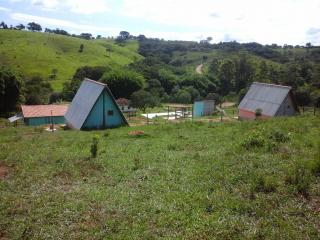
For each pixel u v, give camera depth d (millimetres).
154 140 22031
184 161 16031
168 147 19250
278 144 17906
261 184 12430
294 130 21875
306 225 9562
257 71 109312
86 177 14297
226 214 10391
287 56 151875
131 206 11094
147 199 11688
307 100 72312
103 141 22109
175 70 121250
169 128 27656
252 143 17797
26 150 19859
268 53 157125
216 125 27578
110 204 11266
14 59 137125
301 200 11125
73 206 11164
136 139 22766
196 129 26078
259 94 48594
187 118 53906
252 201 11148
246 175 13336
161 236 9289
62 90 102125
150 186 12859
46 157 17672
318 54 153750
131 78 91188
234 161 15336
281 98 44281
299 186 11836
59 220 10328
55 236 9391
